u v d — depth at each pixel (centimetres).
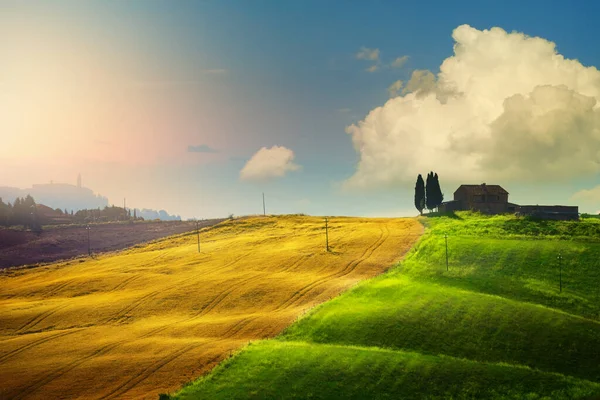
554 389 4931
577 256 8938
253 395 5019
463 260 9325
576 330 6100
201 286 9625
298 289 8894
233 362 5769
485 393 4875
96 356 6431
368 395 4909
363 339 6169
